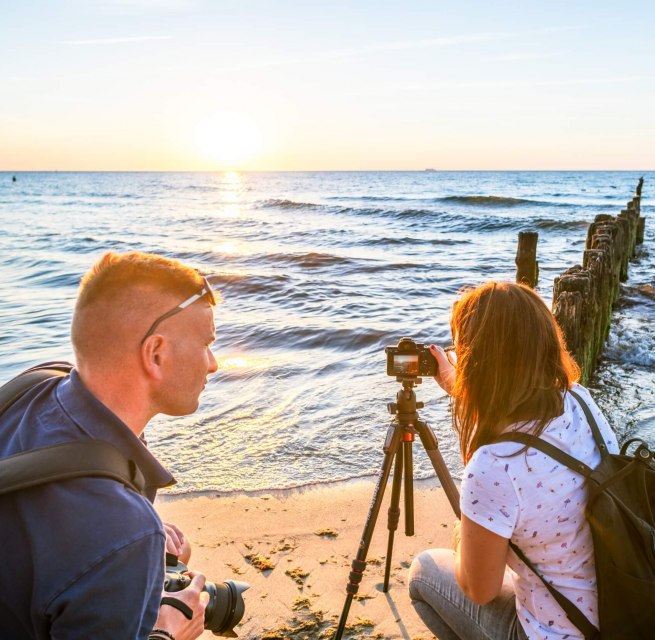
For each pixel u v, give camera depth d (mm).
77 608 1049
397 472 2590
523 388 1562
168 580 1376
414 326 8648
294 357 7125
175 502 3682
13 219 35156
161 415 5145
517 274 6625
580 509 1539
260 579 2887
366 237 23562
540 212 35719
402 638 2492
